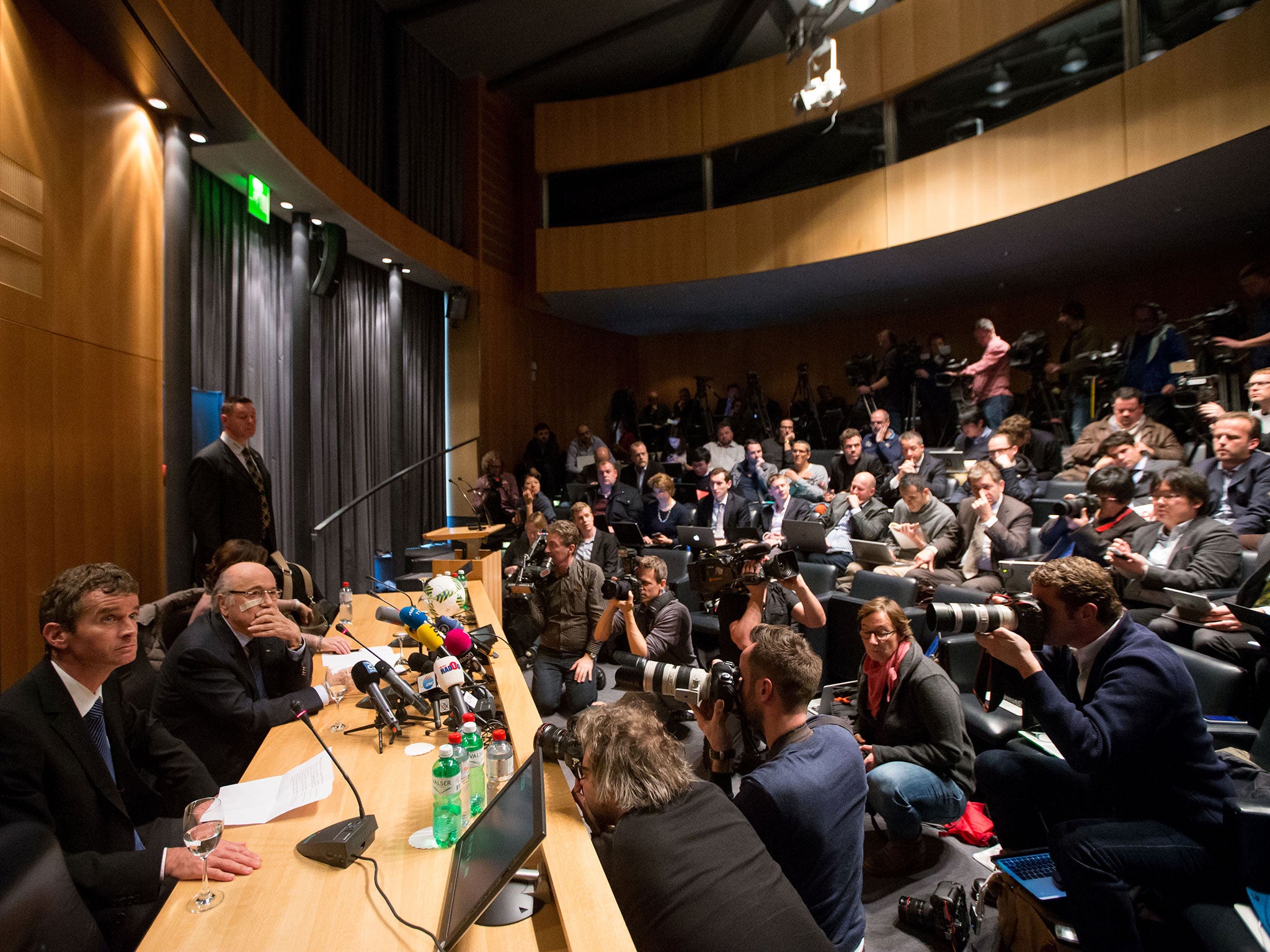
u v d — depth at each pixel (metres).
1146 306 5.21
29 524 3.09
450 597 3.26
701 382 9.29
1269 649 2.42
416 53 7.96
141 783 1.72
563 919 1.24
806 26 5.84
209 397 4.86
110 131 3.70
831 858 1.54
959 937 2.04
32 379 3.12
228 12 5.03
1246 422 3.57
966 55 6.07
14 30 3.03
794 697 1.72
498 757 1.73
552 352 10.09
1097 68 5.27
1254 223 5.88
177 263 4.14
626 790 1.36
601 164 8.59
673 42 8.11
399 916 1.22
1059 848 1.79
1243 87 4.25
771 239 7.57
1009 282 7.91
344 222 6.09
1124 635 1.91
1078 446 5.04
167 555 4.05
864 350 10.09
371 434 7.57
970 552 4.32
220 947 1.14
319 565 6.64
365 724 2.12
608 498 6.96
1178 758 1.77
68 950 1.16
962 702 2.92
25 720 1.51
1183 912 1.70
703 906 1.19
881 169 6.73
